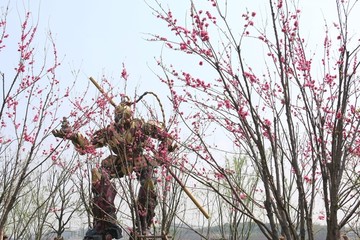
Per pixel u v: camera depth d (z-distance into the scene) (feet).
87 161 30.30
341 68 14.67
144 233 28.09
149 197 28.73
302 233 14.14
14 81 21.01
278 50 15.31
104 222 29.09
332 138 14.01
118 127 29.27
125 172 28.48
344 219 13.74
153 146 27.84
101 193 28.91
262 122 14.83
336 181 13.73
